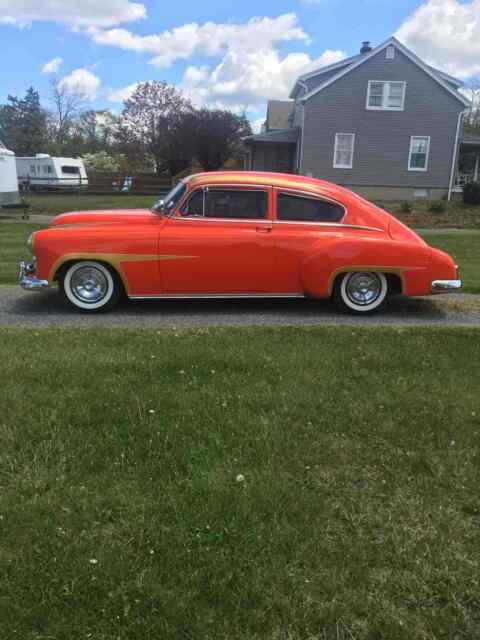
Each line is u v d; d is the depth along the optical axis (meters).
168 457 3.04
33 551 2.31
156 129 51.69
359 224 6.52
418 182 28.28
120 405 3.64
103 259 6.29
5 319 6.19
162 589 2.14
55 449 3.09
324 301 7.42
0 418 3.43
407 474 2.98
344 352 4.90
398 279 6.71
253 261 6.38
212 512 2.57
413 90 27.33
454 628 2.04
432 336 5.54
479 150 30.91
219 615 2.05
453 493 2.83
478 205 25.45
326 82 27.27
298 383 4.11
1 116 74.31
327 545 2.42
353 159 28.14
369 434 3.37
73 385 3.95
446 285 6.58
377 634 2.01
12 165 25.03
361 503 2.72
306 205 6.47
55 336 5.25
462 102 27.36
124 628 1.98
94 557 2.29
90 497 2.68
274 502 2.66
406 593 2.18
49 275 6.34
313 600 2.12
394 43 26.66
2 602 2.06
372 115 27.64
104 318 6.31
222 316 6.52
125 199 29.00
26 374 4.11
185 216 6.35
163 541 2.39
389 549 2.41
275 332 5.57
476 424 3.55
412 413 3.66
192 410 3.58
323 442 3.26
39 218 21.81
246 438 3.25
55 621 2.00
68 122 72.94
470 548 2.43
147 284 6.39
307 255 6.41
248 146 32.50
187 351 4.73
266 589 2.16
